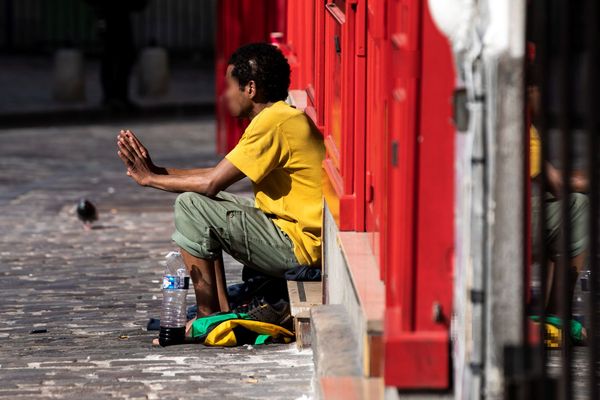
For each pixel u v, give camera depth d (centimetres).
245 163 1619
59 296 1962
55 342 1647
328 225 1534
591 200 936
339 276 1384
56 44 7312
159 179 1641
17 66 6875
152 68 6009
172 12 7406
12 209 2920
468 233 928
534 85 1177
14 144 4438
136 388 1401
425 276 974
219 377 1441
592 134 915
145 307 1873
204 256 1641
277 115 1633
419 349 975
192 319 1670
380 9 1185
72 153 4184
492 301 923
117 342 1641
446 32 927
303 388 1388
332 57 1580
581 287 1493
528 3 946
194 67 7181
